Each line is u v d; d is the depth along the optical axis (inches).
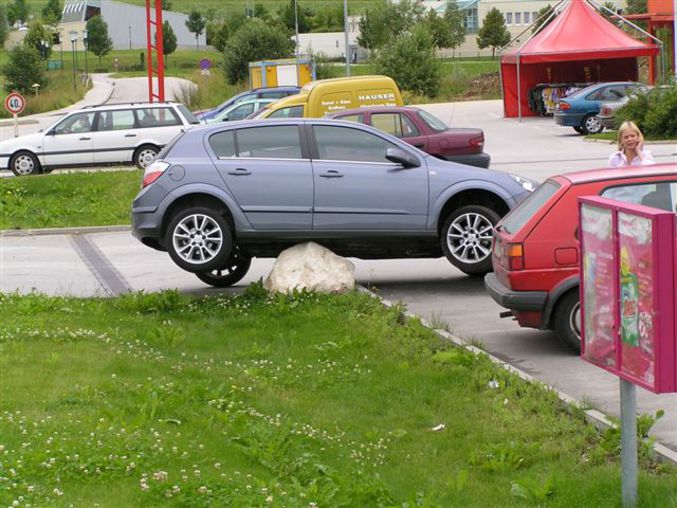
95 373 406.6
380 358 454.0
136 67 5344.5
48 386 382.6
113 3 6756.9
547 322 462.6
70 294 620.4
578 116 1727.4
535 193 486.9
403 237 597.3
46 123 2645.2
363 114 1029.2
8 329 487.5
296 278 573.0
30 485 270.8
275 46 3048.7
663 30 2284.7
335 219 592.4
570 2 2175.2
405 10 4598.9
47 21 7170.3
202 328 518.6
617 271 255.9
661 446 323.0
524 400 379.9
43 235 927.0
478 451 334.3
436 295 598.9
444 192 594.6
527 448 333.7
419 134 1022.4
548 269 459.2
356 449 339.9
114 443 305.4
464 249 602.9
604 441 329.1
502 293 466.9
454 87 3053.6
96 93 3668.8
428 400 394.3
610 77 2265.0
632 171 461.4
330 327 508.7
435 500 289.6
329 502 278.1
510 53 2174.0
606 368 264.7
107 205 1022.4
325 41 5108.3
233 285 642.8
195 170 592.7
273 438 327.3
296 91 1771.7
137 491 270.4
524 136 1758.1
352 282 580.4
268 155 596.7
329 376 427.5
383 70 3038.9
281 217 591.2
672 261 239.6
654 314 240.8
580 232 274.2
